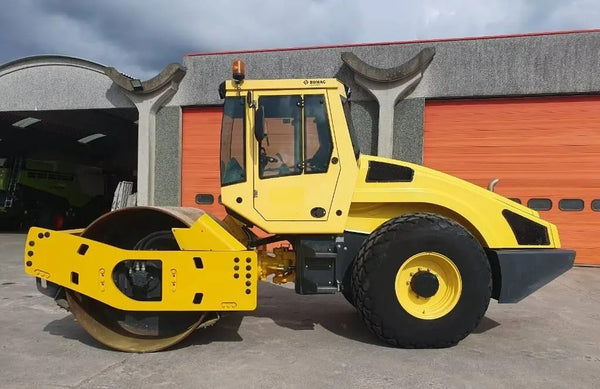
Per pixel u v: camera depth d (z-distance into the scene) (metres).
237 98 4.73
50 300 6.31
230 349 4.47
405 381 3.73
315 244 4.65
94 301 4.60
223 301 4.28
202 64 11.24
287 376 3.80
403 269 4.48
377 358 4.23
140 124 11.47
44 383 3.64
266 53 10.85
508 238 4.75
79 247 4.37
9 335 4.83
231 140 4.69
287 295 6.84
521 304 6.48
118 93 11.99
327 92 4.70
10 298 6.42
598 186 9.64
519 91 9.83
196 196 11.49
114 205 12.09
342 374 3.86
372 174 4.82
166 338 4.47
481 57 9.97
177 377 3.78
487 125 10.06
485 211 4.77
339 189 4.60
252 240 5.13
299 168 4.62
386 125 10.15
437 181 4.82
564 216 9.78
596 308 6.27
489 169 10.06
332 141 4.64
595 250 9.65
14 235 14.85
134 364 4.06
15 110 12.65
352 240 4.81
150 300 4.38
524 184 9.94
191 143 11.50
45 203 16.39
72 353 4.32
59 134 17.73
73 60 12.17
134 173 20.41
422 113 10.24
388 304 4.39
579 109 9.71
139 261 4.38
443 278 4.53
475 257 4.42
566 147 9.77
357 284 4.47
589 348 4.62
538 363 4.18
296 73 10.73
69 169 17.11
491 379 3.80
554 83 9.71
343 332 5.04
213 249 4.32
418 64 9.71
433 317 4.42
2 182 15.05
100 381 3.69
